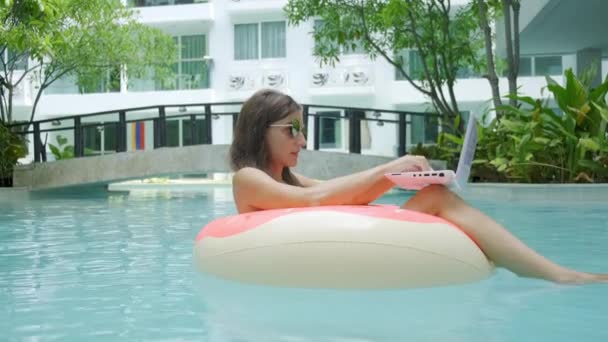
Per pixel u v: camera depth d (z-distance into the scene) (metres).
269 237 2.67
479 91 20.00
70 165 12.27
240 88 21.95
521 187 7.80
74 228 5.50
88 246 4.23
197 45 22.94
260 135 3.07
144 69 19.73
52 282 2.90
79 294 2.61
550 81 8.32
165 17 22.16
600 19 11.54
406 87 20.72
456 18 14.44
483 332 1.89
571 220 5.34
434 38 13.22
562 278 2.58
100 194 12.13
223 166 12.02
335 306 2.25
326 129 21.47
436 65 13.09
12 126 12.93
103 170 12.23
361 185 2.85
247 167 3.06
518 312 2.13
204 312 2.22
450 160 11.16
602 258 3.40
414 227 2.59
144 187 15.98
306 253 2.57
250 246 2.70
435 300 2.32
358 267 2.51
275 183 2.96
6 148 12.23
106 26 16.97
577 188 7.41
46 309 2.34
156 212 7.44
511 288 2.50
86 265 3.39
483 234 2.72
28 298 2.54
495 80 10.69
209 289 2.61
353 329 1.94
